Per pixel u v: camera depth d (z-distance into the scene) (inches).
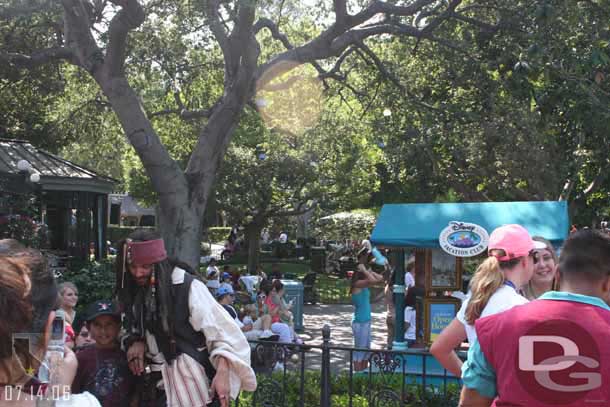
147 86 717.9
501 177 695.1
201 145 518.6
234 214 1148.5
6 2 543.5
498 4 547.2
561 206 366.6
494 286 156.6
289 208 1206.3
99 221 960.9
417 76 656.4
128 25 481.1
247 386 157.2
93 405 95.9
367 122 774.5
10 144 868.0
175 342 152.6
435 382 370.6
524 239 160.4
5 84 730.2
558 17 469.1
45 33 635.5
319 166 1133.7
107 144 904.3
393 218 388.5
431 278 384.5
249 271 1202.6
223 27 602.9
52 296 89.5
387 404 279.9
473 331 157.8
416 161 809.5
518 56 503.8
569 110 529.0
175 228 503.2
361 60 702.5
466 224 358.0
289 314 521.0
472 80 563.8
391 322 458.6
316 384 338.6
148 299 152.6
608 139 690.2
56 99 891.4
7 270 80.3
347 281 1221.1
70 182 846.5
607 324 110.4
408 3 611.8
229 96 522.6
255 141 1103.6
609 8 485.7
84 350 169.8
